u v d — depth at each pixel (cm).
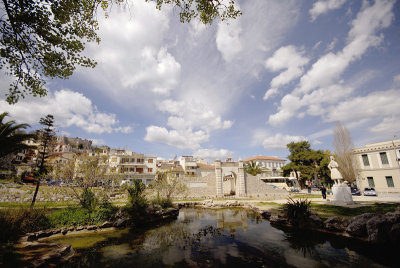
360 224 908
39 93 823
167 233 1182
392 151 3359
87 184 1462
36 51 750
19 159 3312
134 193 1620
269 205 2011
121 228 1291
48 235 1031
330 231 1019
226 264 710
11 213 989
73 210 1323
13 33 687
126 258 779
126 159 5519
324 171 4456
